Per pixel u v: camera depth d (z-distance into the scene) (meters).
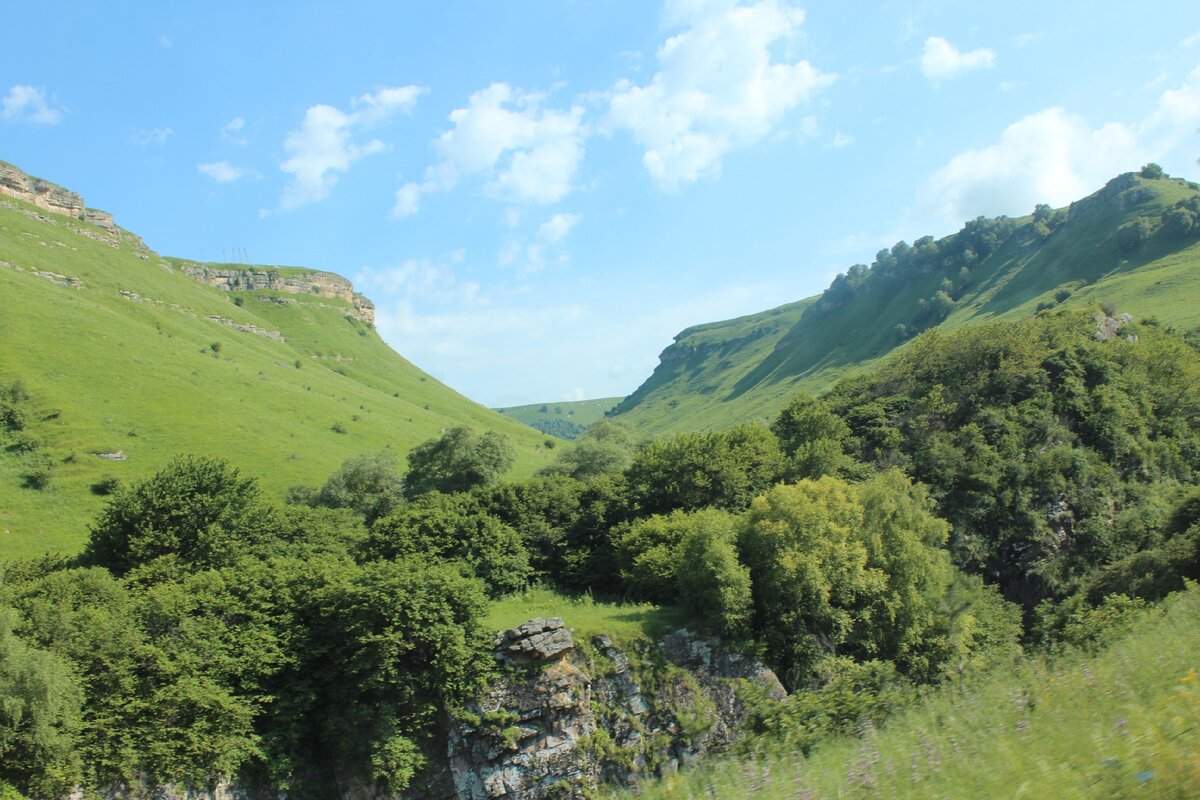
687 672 44.91
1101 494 70.25
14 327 110.00
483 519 65.12
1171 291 139.12
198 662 38.44
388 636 40.56
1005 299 195.62
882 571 49.28
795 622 47.09
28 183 188.25
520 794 40.34
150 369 117.62
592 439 113.62
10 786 30.86
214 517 60.56
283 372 161.12
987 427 77.56
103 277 161.88
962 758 9.71
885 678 19.27
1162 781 7.25
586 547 68.69
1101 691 11.18
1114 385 81.31
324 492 89.19
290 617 43.44
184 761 35.91
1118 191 192.75
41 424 89.81
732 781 12.27
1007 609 56.50
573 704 41.88
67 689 33.44
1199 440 79.69
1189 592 20.28
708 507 61.75
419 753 40.47
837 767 11.09
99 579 45.16
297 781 39.59
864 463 74.75
